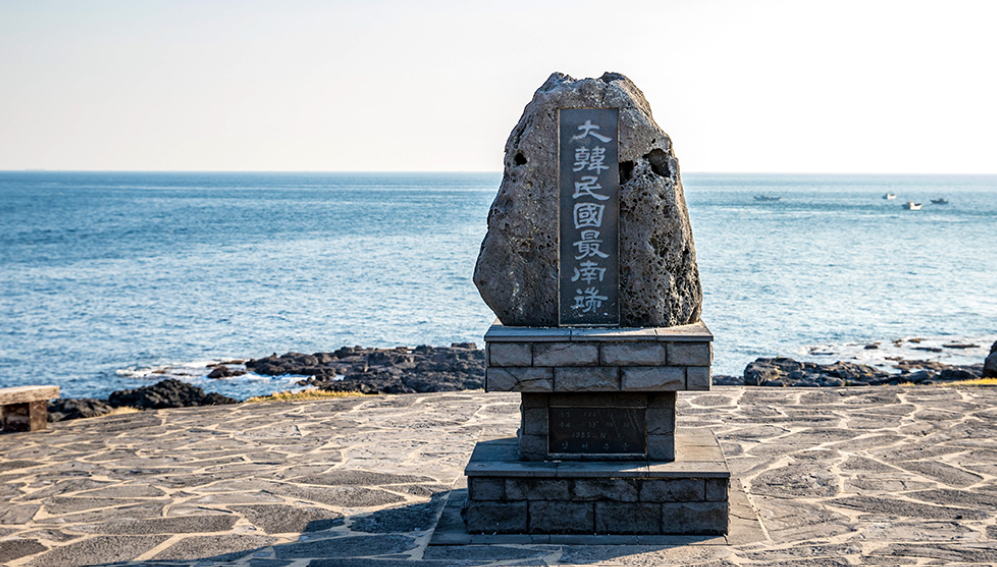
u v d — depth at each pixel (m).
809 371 19.72
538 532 6.48
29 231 76.94
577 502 6.43
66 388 22.62
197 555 6.30
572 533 6.45
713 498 6.36
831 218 100.56
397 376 21.00
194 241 68.56
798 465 8.40
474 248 62.56
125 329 31.20
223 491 8.01
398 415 11.43
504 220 6.70
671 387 6.30
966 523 6.64
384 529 6.81
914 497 7.33
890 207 133.38
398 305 36.59
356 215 107.75
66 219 94.06
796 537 6.37
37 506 7.64
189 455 9.57
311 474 8.55
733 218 99.94
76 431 11.15
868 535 6.38
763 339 28.31
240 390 21.61
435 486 8.02
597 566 5.79
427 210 122.12
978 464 8.32
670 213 6.62
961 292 39.28
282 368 23.50
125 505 7.62
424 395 12.91
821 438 9.46
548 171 6.66
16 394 11.09
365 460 9.08
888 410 10.84
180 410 12.41
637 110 6.65
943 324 31.16
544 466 6.46
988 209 127.56
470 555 6.07
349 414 11.59
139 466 9.10
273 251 60.22
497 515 6.50
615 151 6.62
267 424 11.12
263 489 8.05
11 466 9.25
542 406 6.55
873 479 7.88
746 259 53.25
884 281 42.97
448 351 24.56
